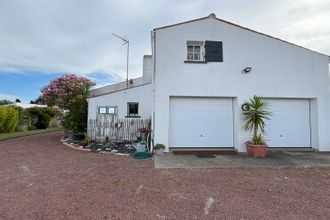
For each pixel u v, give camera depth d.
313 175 6.70
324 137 10.52
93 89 18.17
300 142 10.77
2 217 3.92
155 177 6.38
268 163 8.09
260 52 10.52
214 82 10.31
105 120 13.58
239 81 10.39
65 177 6.33
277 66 10.55
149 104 13.84
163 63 10.15
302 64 10.66
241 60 10.44
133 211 4.20
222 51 10.38
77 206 4.39
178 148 10.41
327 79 10.71
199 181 6.05
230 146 10.62
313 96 10.62
